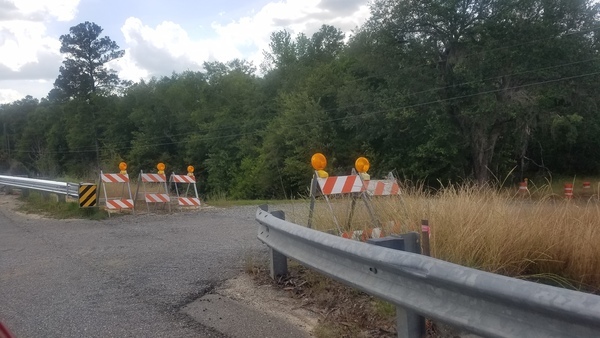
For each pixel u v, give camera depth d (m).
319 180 7.94
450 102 38.12
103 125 78.06
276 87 60.69
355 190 8.02
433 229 6.59
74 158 79.12
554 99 37.50
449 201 7.41
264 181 48.28
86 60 80.19
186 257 8.77
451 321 3.82
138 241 10.59
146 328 5.56
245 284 6.98
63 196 16.69
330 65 49.09
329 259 5.45
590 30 35.88
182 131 69.38
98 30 80.56
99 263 8.57
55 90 81.50
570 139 36.75
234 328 5.48
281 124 46.97
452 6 36.66
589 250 6.02
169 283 7.19
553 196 7.98
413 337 4.41
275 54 61.62
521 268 6.21
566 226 6.55
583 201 7.91
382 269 4.57
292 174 45.31
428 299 4.09
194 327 5.55
